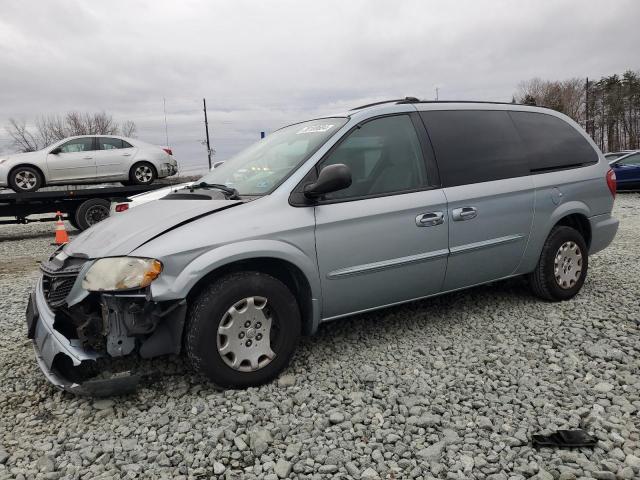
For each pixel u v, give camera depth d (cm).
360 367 350
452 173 400
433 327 420
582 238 476
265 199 333
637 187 1711
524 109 469
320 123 395
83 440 274
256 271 332
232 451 261
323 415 291
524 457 247
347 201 352
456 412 288
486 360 355
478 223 405
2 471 251
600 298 476
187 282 296
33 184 1227
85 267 303
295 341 336
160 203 365
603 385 311
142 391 324
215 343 307
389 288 373
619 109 6062
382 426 278
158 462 254
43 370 315
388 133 384
